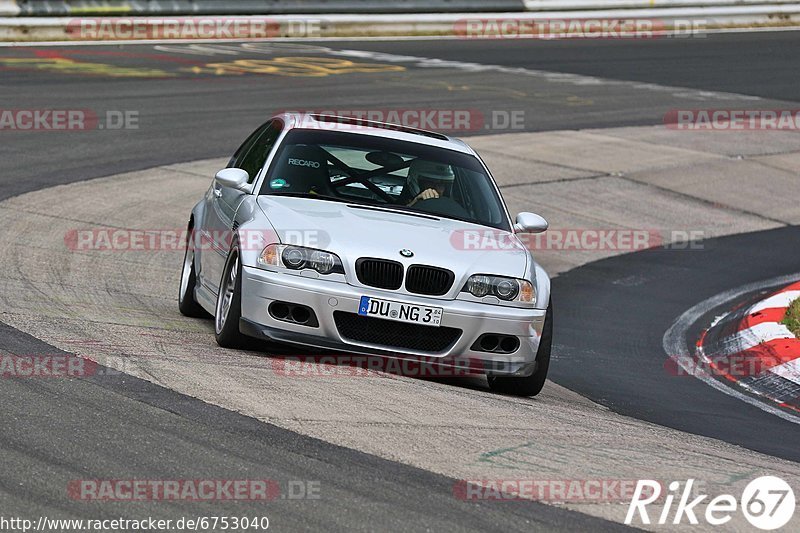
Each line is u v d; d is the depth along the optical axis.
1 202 33.88
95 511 12.04
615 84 70.81
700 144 57.38
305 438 14.96
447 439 15.73
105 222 33.66
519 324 19.75
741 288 35.34
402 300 19.17
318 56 71.56
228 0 79.62
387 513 12.62
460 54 77.19
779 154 56.91
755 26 98.38
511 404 19.02
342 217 20.44
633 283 35.25
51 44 67.31
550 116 59.91
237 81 60.34
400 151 22.83
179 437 14.47
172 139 46.72
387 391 18.08
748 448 18.81
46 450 13.63
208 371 17.89
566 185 47.34
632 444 17.09
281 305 19.22
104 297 24.59
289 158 22.09
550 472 14.82
